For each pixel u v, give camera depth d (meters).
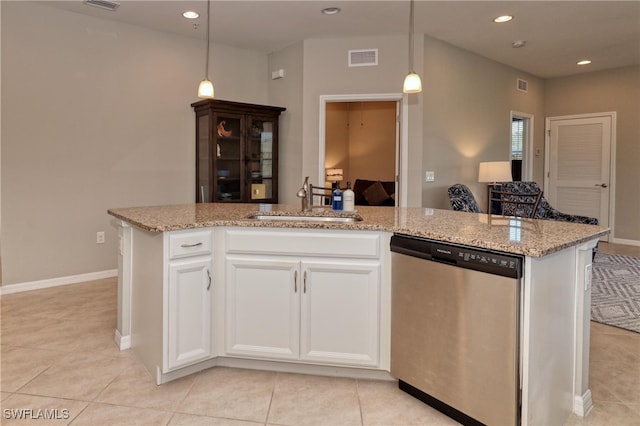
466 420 1.95
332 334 2.37
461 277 1.89
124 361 2.61
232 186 5.12
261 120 5.27
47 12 4.10
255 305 2.45
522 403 1.74
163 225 2.26
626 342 2.93
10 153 3.97
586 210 6.94
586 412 2.10
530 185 6.22
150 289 2.43
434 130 5.21
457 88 5.50
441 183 5.36
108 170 4.55
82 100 4.35
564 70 6.66
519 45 5.37
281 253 2.39
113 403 2.14
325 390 2.28
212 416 2.04
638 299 3.82
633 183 6.45
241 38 5.07
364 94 5.04
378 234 2.28
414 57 4.95
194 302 2.38
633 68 6.37
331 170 7.78
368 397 2.21
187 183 5.14
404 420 2.02
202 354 2.43
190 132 5.14
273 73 5.59
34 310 3.52
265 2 4.00
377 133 8.14
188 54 5.06
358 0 3.96
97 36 4.41
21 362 2.58
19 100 3.99
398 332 2.22
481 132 5.94
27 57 4.01
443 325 1.98
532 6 4.12
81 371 2.47
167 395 2.22
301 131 5.23
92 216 4.47
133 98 4.68
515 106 6.58
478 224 2.34
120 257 2.81
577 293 2.05
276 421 2.01
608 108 6.62
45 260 4.21
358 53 5.03
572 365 2.06
